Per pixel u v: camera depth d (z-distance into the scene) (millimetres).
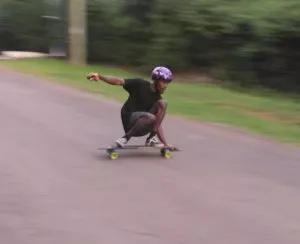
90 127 9906
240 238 5145
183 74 19766
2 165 7387
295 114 12164
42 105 12141
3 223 5383
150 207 5883
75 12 21812
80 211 5730
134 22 21281
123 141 7727
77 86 15203
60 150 8234
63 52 25156
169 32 19812
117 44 22562
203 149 8531
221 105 12977
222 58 18547
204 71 19688
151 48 20594
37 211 5715
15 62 21562
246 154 8289
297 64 16688
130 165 7465
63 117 10805
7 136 9102
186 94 14547
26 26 26391
